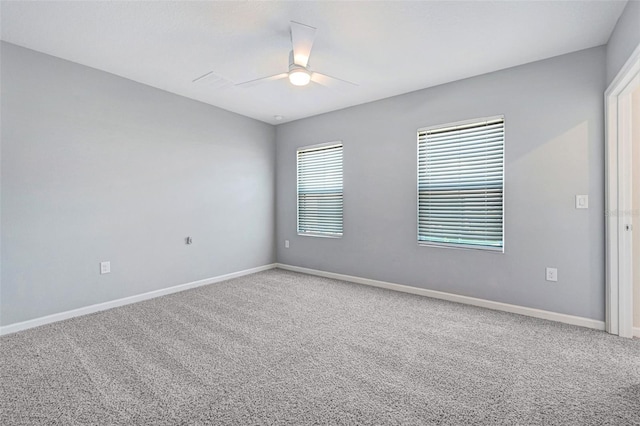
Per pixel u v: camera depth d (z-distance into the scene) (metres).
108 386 1.82
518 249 2.99
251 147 4.74
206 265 4.13
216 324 2.75
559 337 2.47
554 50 2.67
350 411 1.60
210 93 3.75
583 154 2.66
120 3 2.05
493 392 1.75
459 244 3.38
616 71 2.29
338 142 4.35
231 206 4.45
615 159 2.46
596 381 1.86
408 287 3.72
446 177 3.46
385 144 3.88
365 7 2.09
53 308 2.83
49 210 2.80
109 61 2.92
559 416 1.56
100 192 3.13
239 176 4.56
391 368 2.02
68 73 2.90
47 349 2.28
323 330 2.62
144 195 3.48
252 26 2.33
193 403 1.67
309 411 1.60
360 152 4.11
